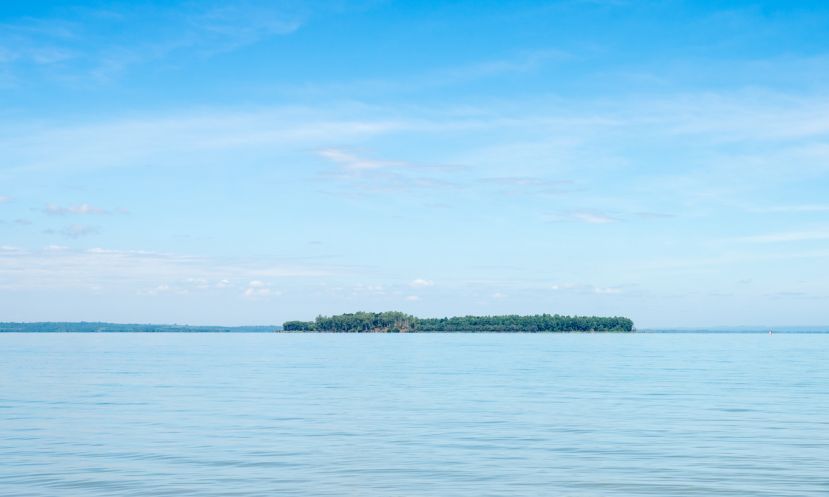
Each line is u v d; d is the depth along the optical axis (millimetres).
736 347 148000
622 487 19766
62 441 27422
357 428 30797
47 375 62594
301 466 22656
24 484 20266
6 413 35812
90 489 19688
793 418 33312
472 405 39312
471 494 19094
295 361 87625
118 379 57906
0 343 171500
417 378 59375
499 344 165250
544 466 22594
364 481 20609
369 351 122000
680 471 21703
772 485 19875
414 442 27109
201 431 29953
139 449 25656
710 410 36562
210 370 69938
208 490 19578
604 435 28641
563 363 82812
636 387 50188
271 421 32969
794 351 124062
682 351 122312
